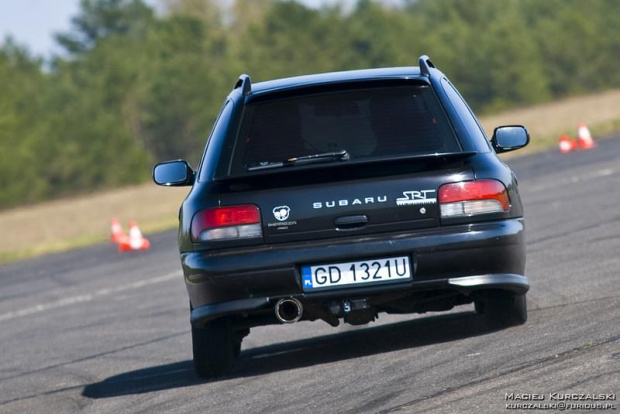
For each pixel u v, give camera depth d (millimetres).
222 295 21750
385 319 29812
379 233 21562
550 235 44125
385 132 22344
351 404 19156
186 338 32656
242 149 22562
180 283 47500
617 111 150500
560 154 87375
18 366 32281
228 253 21750
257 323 23172
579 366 19375
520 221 22312
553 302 27750
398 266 21469
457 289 21672
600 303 26344
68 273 59344
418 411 17859
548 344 21719
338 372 22234
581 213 49781
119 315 40344
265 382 22406
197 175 23141
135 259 61125
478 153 22156
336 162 21906
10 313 46750
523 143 25844
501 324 24156
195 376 24922
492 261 21656
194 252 22078
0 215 140500
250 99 23125
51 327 40344
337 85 22953
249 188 21875
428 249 21375
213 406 20875
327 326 30156
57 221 111938
